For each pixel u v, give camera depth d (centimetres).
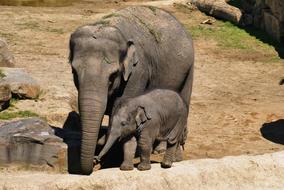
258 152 1630
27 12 3412
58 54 2591
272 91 2342
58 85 1978
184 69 1393
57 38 2909
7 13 3334
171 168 1262
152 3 3888
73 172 1280
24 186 1166
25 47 2666
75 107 1795
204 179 1270
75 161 1283
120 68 1200
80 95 1169
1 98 1620
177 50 1366
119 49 1188
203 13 3625
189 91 1445
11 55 2020
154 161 1421
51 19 3281
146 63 1282
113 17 1270
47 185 1169
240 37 3172
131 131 1197
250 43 3086
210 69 2620
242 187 1300
